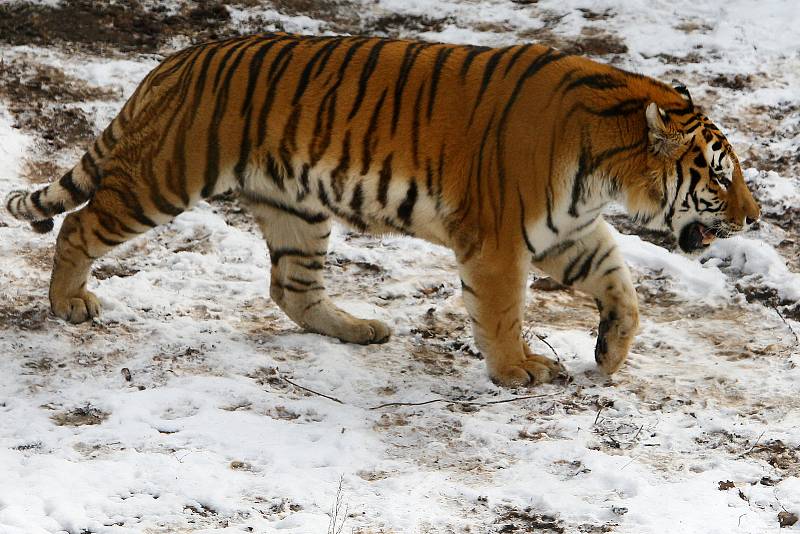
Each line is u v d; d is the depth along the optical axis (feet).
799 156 54.29
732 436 32.86
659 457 31.65
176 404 33.73
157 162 36.78
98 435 31.50
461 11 68.59
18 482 28.50
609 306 36.60
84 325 38.93
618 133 34.14
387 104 35.27
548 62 34.96
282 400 34.42
